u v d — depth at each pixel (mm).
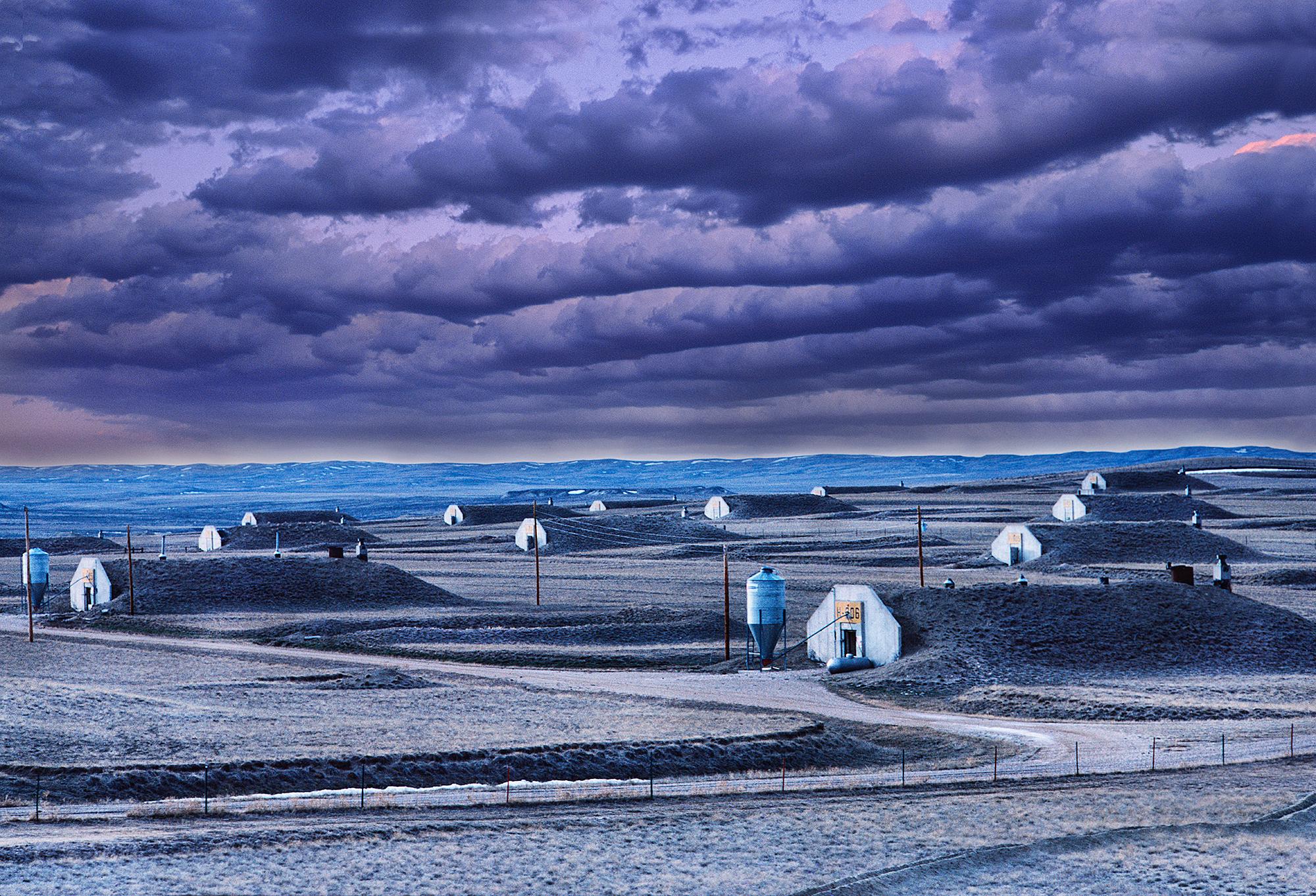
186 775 46719
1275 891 31672
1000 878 32906
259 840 35125
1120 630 86250
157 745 51750
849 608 87250
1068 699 68938
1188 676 79375
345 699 69000
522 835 36938
